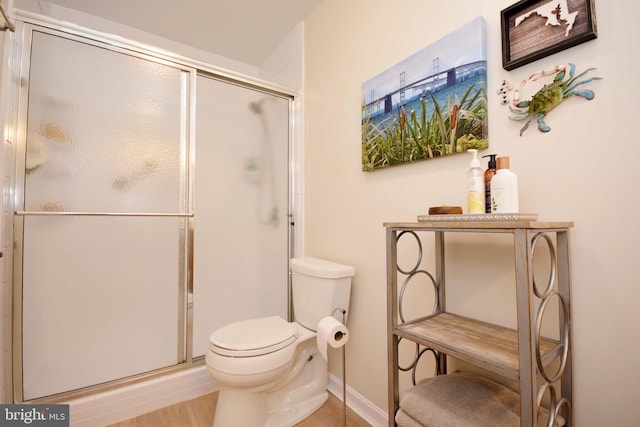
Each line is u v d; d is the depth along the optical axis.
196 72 1.79
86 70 1.50
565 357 0.80
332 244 1.78
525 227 0.66
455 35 1.11
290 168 2.14
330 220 1.80
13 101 1.32
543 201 0.91
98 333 1.51
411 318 1.31
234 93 1.95
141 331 1.61
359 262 1.57
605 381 0.79
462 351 0.80
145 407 1.56
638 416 0.74
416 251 1.29
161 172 1.68
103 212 1.53
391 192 1.40
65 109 1.45
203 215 1.81
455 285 1.14
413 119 1.26
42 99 1.40
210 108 1.86
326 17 1.90
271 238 2.05
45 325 1.39
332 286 1.49
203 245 1.81
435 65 1.17
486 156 0.96
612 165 0.78
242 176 1.96
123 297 1.58
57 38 1.44
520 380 0.67
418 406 0.90
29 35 1.37
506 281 1.00
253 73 2.81
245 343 1.27
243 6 2.02
